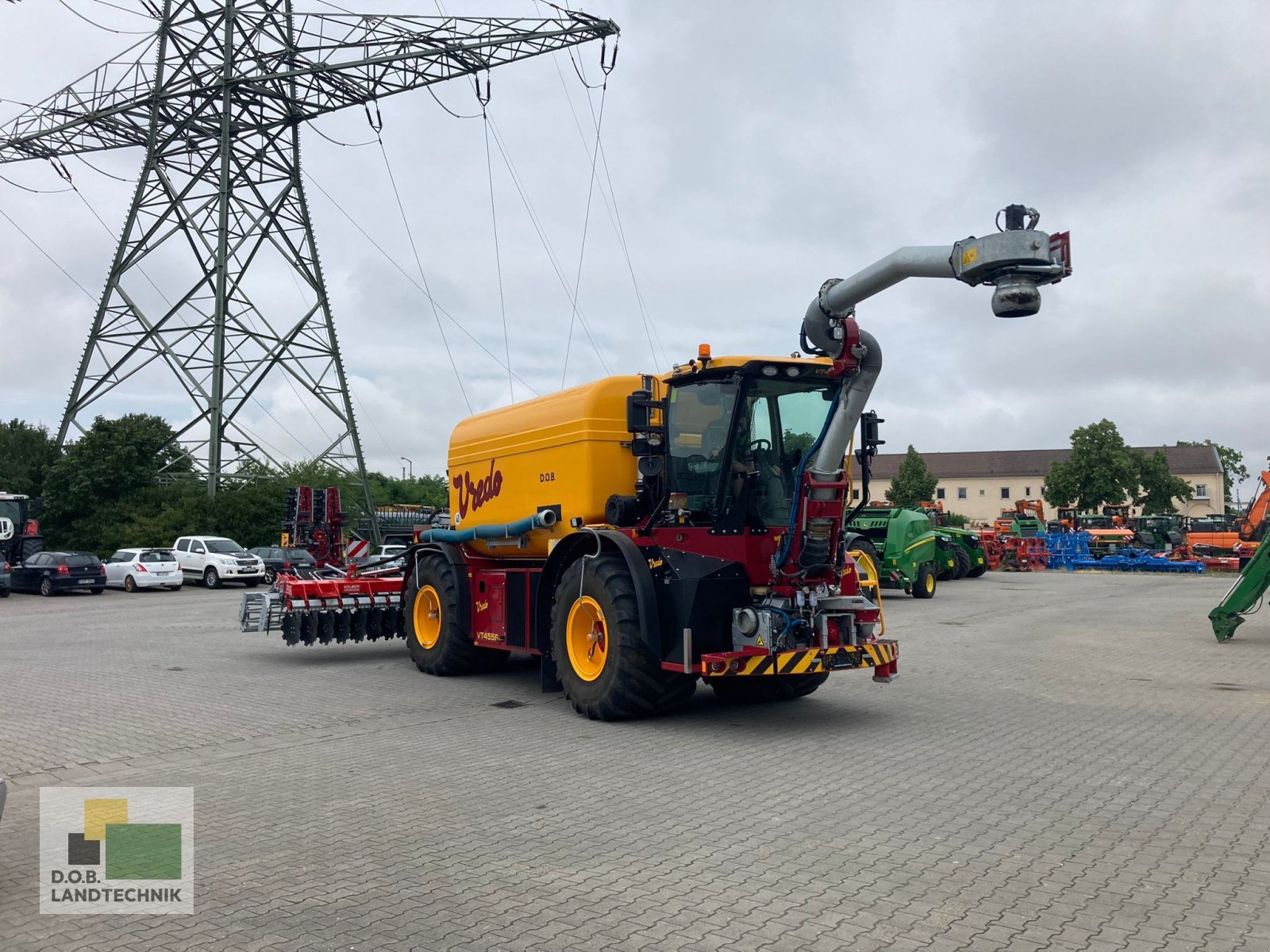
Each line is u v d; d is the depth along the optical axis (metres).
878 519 23.58
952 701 9.96
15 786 6.84
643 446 9.20
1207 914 4.34
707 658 8.21
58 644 15.80
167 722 9.13
